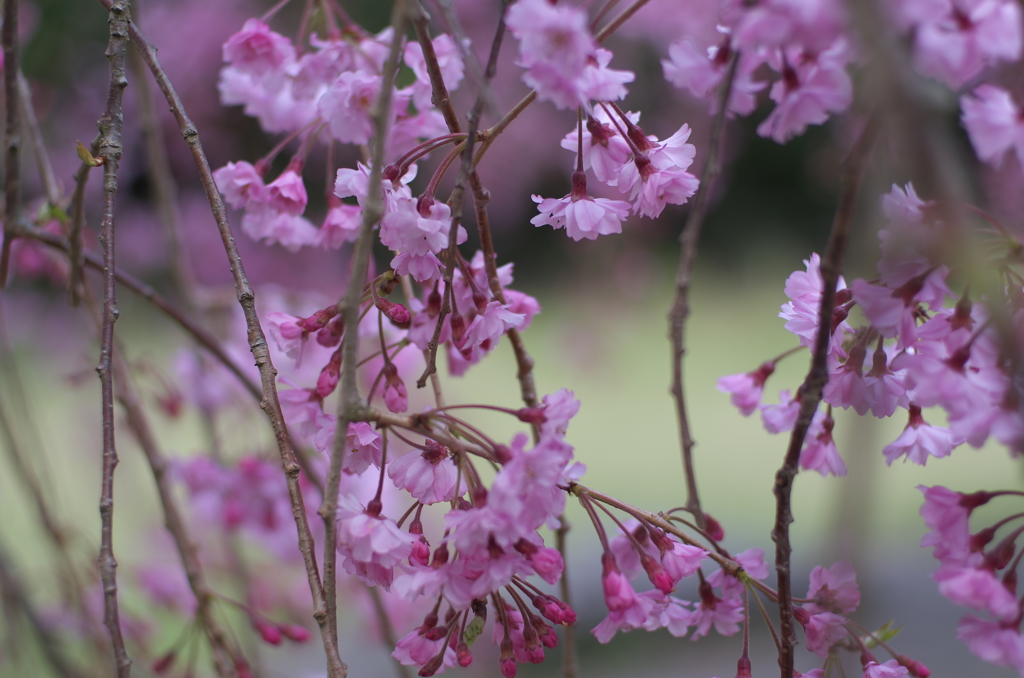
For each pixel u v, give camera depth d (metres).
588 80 1.19
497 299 1.23
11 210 1.32
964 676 1.64
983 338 1.17
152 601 1.67
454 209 1.18
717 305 5.85
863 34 1.11
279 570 1.77
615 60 3.71
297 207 1.29
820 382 1.16
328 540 1.17
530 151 4.75
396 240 1.21
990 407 1.16
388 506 1.45
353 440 1.21
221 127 4.10
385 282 1.23
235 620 1.77
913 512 2.40
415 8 1.20
